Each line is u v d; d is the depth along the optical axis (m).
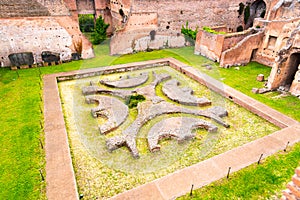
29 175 9.61
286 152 10.86
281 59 16.56
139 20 24.83
